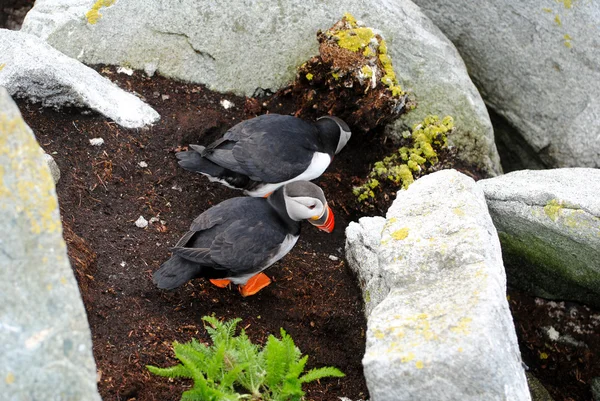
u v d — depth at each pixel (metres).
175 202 5.56
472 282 3.78
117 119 5.77
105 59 6.45
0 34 5.82
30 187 2.72
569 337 5.64
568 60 6.68
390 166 6.20
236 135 5.52
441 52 6.50
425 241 4.18
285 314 4.89
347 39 5.99
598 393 5.46
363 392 4.49
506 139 7.13
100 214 5.17
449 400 3.35
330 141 5.88
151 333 4.40
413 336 3.48
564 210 4.94
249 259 4.58
